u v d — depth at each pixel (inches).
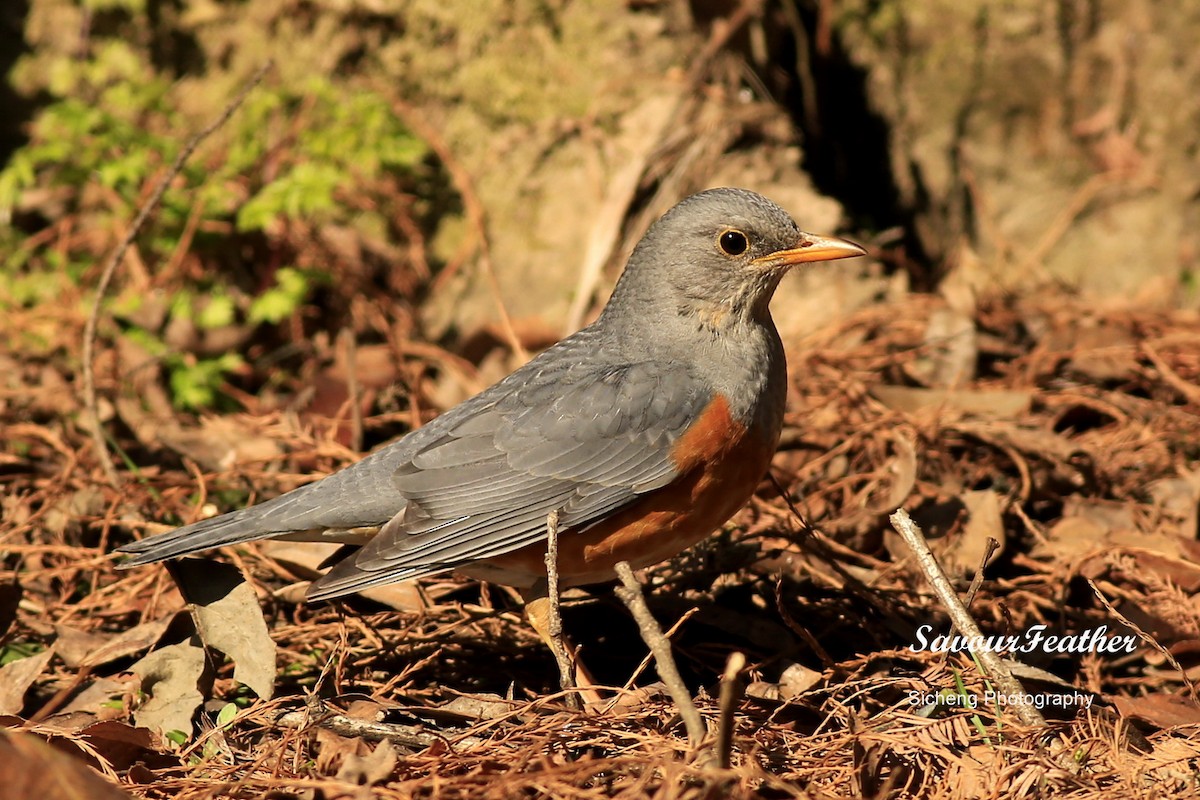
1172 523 398.0
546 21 577.6
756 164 566.3
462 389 516.1
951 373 491.8
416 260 574.9
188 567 331.6
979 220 610.2
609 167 570.6
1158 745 276.8
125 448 460.8
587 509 326.6
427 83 586.6
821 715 296.0
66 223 566.6
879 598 356.8
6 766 214.2
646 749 265.7
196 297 542.3
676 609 358.3
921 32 608.1
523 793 250.2
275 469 445.1
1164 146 595.5
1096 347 503.5
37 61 600.4
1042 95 605.3
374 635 350.6
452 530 326.0
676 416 328.8
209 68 599.8
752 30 583.8
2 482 429.1
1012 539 397.4
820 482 426.3
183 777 278.7
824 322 541.6
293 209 532.1
